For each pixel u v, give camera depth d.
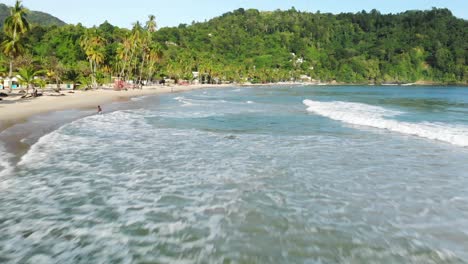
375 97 68.69
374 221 8.05
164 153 14.99
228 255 6.41
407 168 12.78
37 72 52.91
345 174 11.96
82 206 8.73
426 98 64.06
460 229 7.64
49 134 18.92
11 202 8.91
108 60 105.19
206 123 25.31
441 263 6.20
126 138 18.52
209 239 7.05
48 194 9.55
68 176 11.27
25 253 6.41
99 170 12.08
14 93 54.16
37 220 7.84
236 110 36.19
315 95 77.50
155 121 26.08
